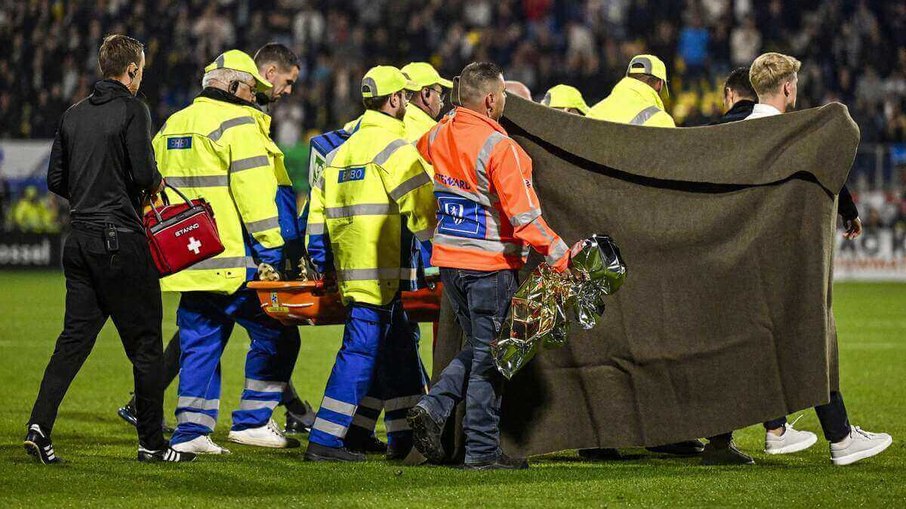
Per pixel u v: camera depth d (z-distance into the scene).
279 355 26.17
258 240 24.59
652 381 22.92
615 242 22.83
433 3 99.12
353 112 91.12
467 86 21.61
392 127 23.81
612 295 22.94
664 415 22.89
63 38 94.00
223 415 31.16
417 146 22.61
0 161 86.44
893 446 25.48
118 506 18.72
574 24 96.94
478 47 94.25
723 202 22.52
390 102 23.88
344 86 91.44
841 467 22.84
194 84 92.31
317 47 96.94
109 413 30.70
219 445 26.11
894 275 82.50
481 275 21.53
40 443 22.14
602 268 20.72
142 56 22.86
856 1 97.44
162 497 19.45
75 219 22.12
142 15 93.69
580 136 22.62
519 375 23.25
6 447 24.64
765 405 22.41
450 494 19.78
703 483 20.89
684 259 22.69
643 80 27.62
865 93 92.44
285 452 25.22
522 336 20.95
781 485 20.72
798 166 22.05
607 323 22.97
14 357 41.62
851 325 54.00
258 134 24.84
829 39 95.31
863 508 18.84
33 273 85.62
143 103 22.39
